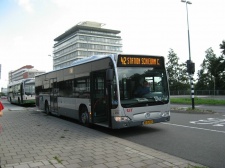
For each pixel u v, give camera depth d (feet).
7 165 19.39
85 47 377.91
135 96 33.35
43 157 21.67
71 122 46.32
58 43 431.84
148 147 26.84
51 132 34.40
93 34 384.47
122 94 32.58
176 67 300.40
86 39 378.94
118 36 403.95
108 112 34.09
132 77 33.53
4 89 292.20
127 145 26.05
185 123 43.27
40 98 67.05
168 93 36.19
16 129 37.11
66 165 19.33
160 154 22.61
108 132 36.47
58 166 19.04
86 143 27.12
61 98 51.52
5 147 25.54
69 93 47.44
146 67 34.81
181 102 103.14
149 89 34.58
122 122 32.27
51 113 60.34
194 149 25.41
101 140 28.73
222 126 39.29
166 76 36.37
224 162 20.97
